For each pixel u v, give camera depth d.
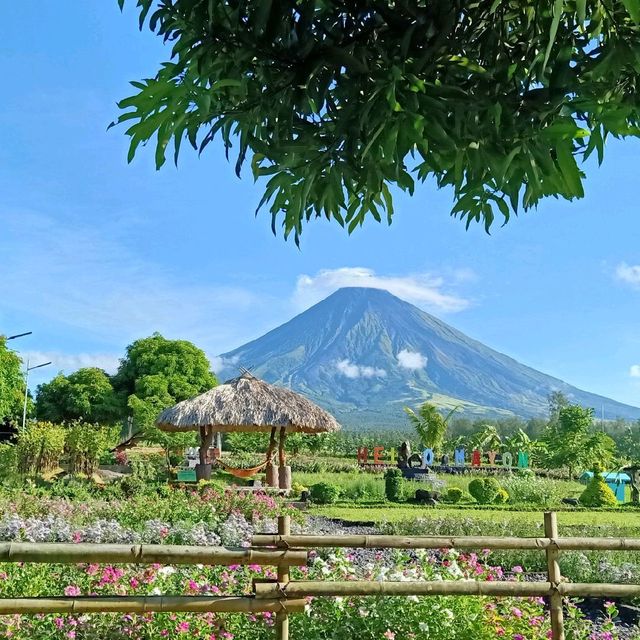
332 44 3.38
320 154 3.58
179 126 3.60
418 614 5.06
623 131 3.79
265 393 21.45
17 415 46.06
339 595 3.95
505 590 4.19
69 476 21.44
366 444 55.22
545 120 3.34
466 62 3.46
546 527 4.36
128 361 49.22
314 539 4.00
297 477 28.88
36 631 4.92
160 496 15.41
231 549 3.87
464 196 4.36
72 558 3.66
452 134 3.28
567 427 38.78
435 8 3.25
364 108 3.15
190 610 3.78
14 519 9.35
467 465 36.41
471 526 13.68
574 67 3.40
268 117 3.44
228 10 3.22
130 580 5.78
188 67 3.34
